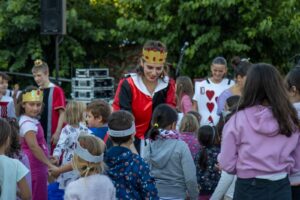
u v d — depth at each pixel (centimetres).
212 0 1162
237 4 1185
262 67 385
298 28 1178
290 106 381
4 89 692
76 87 1112
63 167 548
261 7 1204
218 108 683
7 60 1358
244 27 1215
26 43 1373
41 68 736
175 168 491
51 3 1046
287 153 379
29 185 422
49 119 728
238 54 1216
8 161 409
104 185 409
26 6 1345
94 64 1454
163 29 1234
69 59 1410
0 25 1334
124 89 523
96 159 410
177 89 766
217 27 1203
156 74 514
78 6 1431
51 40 1392
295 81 426
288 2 1180
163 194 493
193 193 494
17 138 459
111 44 1455
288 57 1246
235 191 391
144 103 522
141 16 1290
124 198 420
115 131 430
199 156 547
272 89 379
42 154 559
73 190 406
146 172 426
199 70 1230
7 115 683
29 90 565
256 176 378
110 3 1448
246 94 387
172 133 494
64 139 582
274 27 1188
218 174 546
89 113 541
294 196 407
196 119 574
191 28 1212
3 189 402
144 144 527
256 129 377
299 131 386
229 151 385
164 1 1220
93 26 1428
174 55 1259
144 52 514
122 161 425
